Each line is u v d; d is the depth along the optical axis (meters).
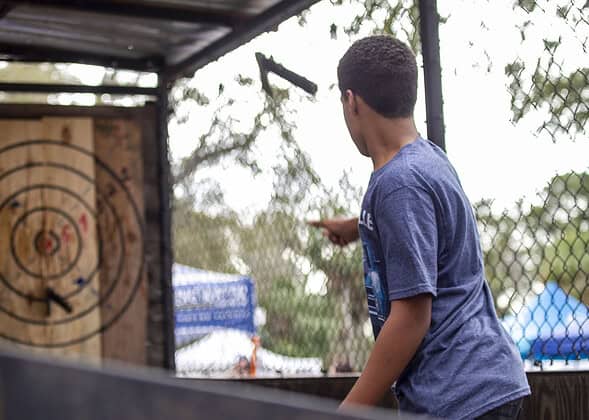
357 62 2.38
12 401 0.61
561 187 3.07
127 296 5.01
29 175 4.97
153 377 0.62
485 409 2.14
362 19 3.79
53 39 4.80
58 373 0.61
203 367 5.41
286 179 4.29
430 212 2.20
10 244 4.91
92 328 4.96
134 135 5.09
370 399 2.17
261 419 0.61
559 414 2.99
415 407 2.21
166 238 5.02
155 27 4.61
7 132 4.96
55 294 4.94
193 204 5.20
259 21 4.27
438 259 2.24
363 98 2.37
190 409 0.61
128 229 5.04
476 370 2.17
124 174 5.06
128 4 4.30
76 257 4.98
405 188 2.20
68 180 5.01
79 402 0.60
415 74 2.40
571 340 3.23
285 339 4.60
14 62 4.86
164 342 4.98
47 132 5.00
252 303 4.89
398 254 2.17
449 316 2.22
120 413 0.60
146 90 5.07
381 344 2.17
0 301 4.89
